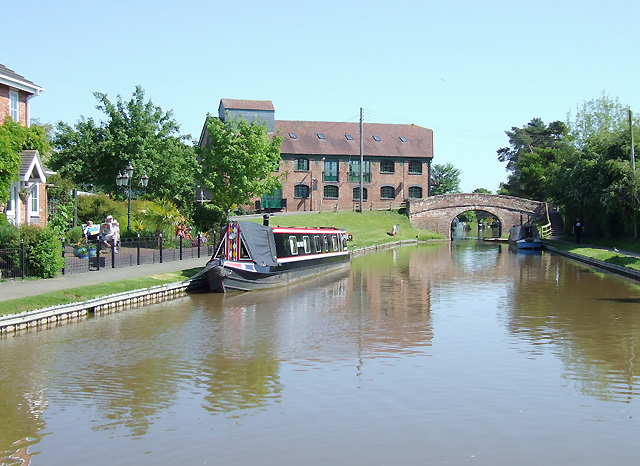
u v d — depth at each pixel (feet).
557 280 95.25
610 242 150.51
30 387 38.99
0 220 77.77
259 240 86.33
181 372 42.45
